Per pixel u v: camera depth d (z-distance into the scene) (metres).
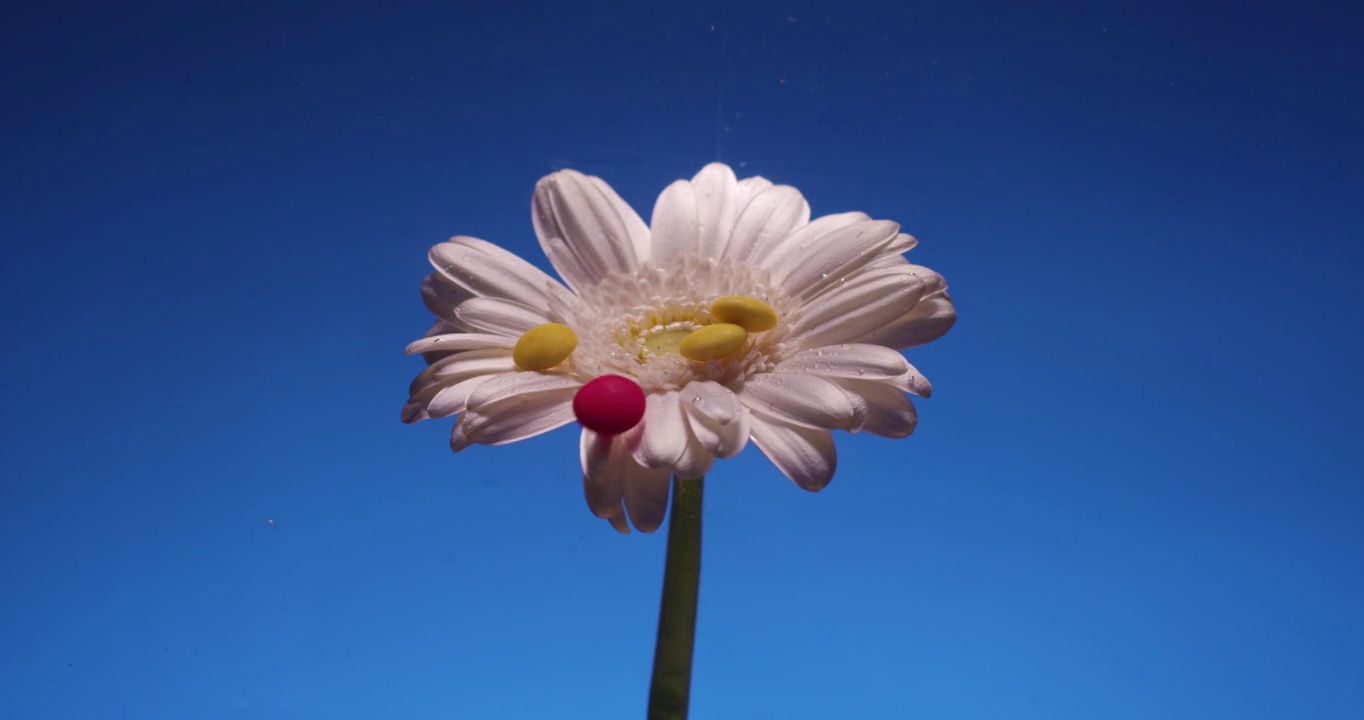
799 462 0.35
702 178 0.42
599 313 0.39
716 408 0.34
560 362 0.37
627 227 0.41
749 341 0.37
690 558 0.37
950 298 0.38
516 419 0.36
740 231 0.41
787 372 0.36
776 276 0.40
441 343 0.37
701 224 0.41
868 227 0.39
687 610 0.37
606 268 0.41
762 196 0.41
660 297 0.39
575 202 0.41
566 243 0.41
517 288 0.39
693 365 0.37
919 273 0.37
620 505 0.36
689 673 0.37
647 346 0.38
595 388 0.35
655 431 0.35
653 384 0.37
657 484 0.36
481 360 0.37
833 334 0.37
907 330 0.38
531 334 0.36
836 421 0.35
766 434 0.36
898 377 0.36
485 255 0.40
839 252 0.39
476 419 0.36
